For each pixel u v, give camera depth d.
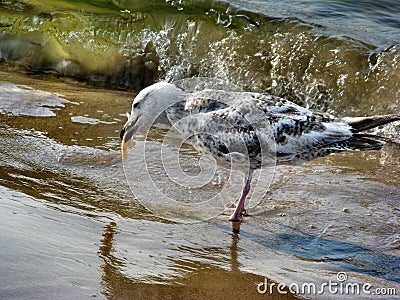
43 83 10.80
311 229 6.59
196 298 5.22
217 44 11.05
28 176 7.34
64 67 11.65
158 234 6.32
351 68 9.98
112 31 11.74
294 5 11.72
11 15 12.28
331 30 10.66
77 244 5.90
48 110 9.30
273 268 5.79
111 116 9.31
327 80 10.09
